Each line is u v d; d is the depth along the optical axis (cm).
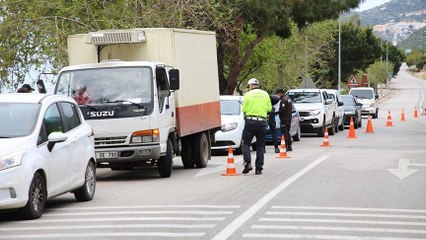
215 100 4844
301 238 2139
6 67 5688
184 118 4228
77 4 5931
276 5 8369
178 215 2598
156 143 3819
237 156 5416
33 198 2578
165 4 6331
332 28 15050
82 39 4238
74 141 2956
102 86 3884
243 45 10650
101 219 2555
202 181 3741
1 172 2461
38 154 2622
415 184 3516
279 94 5750
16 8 5931
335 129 8800
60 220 2559
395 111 17475
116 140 3816
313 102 7931
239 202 2916
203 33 4659
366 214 2598
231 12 7594
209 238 2144
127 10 6103
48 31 5697
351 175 3919
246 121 3991
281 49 12419
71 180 2906
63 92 3903
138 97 3844
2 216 2670
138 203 2956
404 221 2455
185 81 4281
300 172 4078
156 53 4141
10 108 2759
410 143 6700
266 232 2238
